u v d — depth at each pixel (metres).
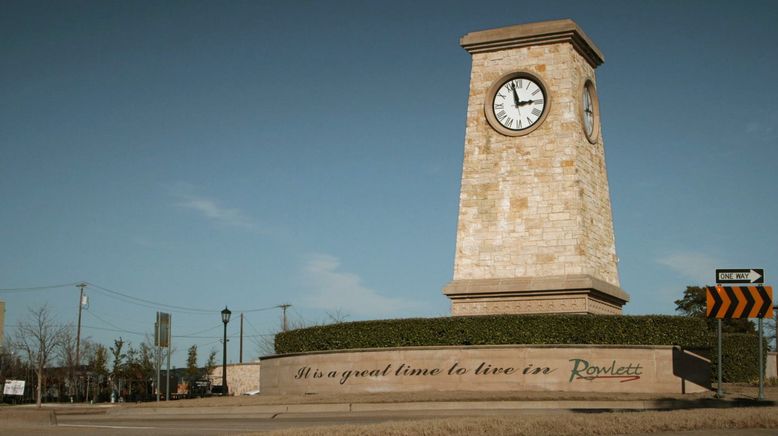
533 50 45.09
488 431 22.22
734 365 45.12
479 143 45.19
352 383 41.00
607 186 47.78
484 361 38.94
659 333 38.06
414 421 25.00
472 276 44.00
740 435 21.27
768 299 33.81
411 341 40.59
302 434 22.66
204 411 38.00
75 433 28.05
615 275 47.25
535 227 43.38
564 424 22.64
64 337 98.88
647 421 22.80
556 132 43.94
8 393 76.00
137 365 93.62
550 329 38.91
